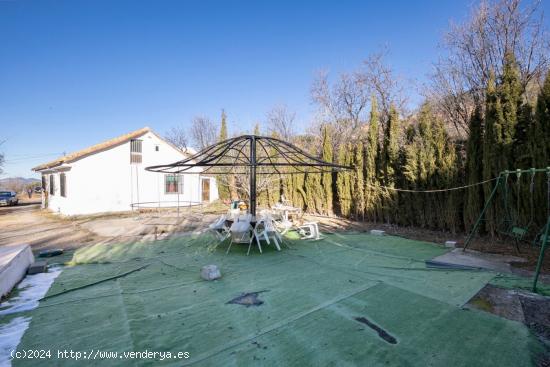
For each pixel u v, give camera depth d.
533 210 6.25
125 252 6.68
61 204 15.72
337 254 6.27
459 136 12.38
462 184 7.96
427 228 8.95
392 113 9.84
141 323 3.23
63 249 7.12
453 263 5.39
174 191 17.86
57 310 3.60
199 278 4.78
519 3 10.57
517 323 3.17
